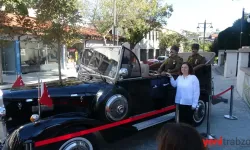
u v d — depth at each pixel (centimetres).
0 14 1112
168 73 510
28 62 1902
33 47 1939
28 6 1127
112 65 415
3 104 362
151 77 465
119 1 2183
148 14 2605
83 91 393
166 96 508
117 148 448
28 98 369
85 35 2156
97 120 368
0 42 1193
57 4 1096
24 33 1204
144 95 454
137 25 2542
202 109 575
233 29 2598
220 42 2714
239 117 656
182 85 468
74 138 338
